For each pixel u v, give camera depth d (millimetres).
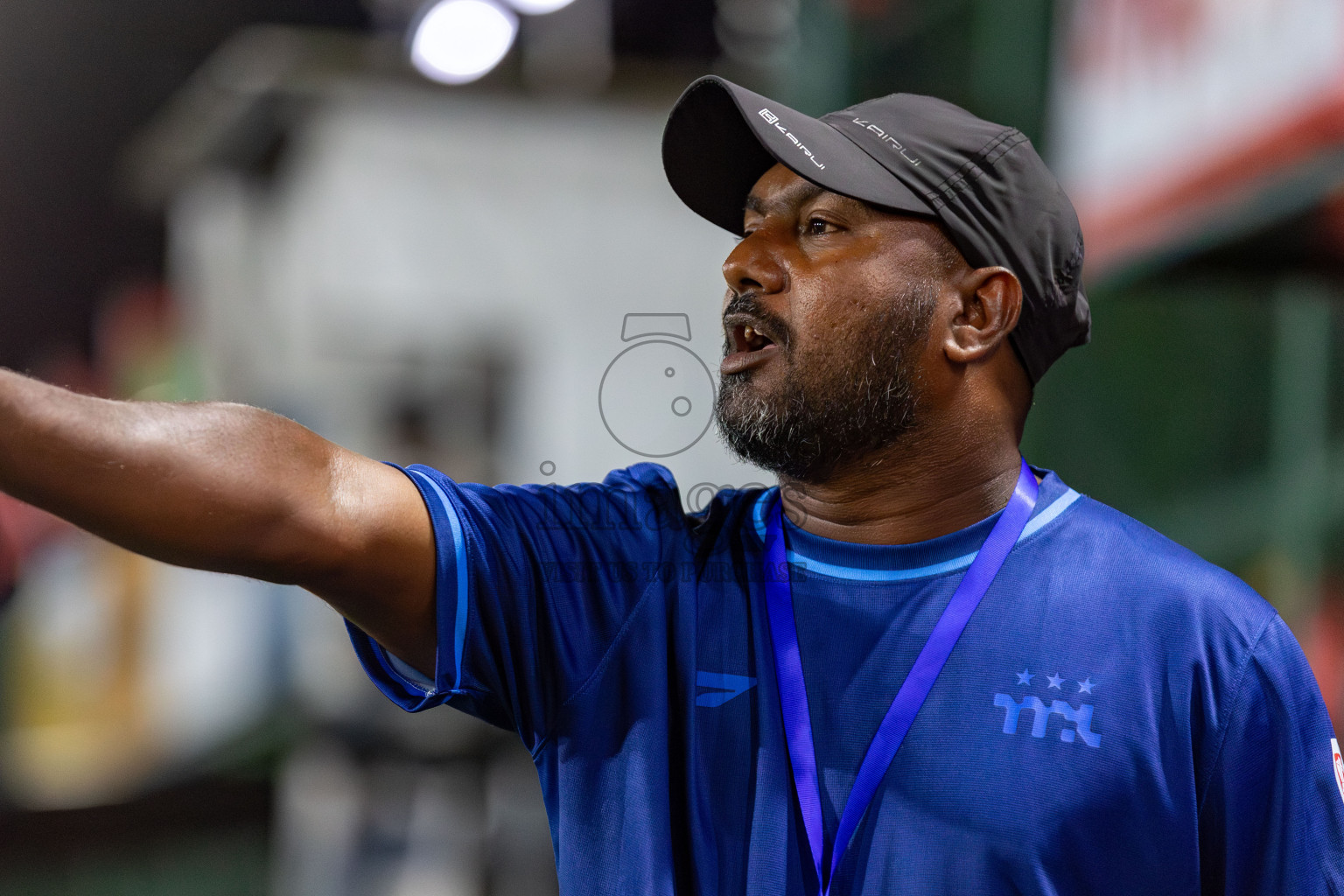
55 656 16109
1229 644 4387
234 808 15898
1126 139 12156
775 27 16688
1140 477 13086
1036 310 4848
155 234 19281
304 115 16312
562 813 4457
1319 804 4410
